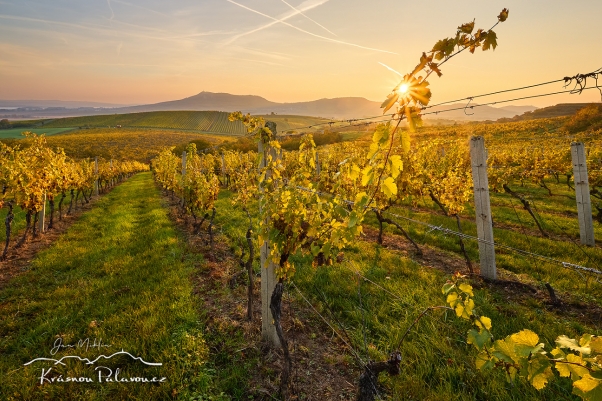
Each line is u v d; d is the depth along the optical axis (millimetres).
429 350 3535
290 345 3939
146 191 22781
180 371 3410
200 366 3512
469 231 8695
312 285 5488
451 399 2898
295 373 3373
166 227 10273
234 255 7348
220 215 11945
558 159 14766
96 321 4508
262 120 3771
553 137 34688
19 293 5520
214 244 8305
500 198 14250
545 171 13250
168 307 4742
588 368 1169
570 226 9305
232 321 4461
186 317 4441
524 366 1312
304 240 3369
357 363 3555
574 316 4430
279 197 3338
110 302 5074
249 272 4656
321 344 3994
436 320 4109
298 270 6098
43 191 9805
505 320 4199
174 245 8109
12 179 7988
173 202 17156
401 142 1907
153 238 8742
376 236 8859
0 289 5762
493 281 5590
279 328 3162
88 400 3070
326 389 3229
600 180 11516
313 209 3393
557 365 1256
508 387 2977
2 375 3400
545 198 13984
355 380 3355
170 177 15500
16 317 4715
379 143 1979
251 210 11570
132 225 10719
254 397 3164
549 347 3621
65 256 7395
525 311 4523
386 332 4023
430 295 4906
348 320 4418
